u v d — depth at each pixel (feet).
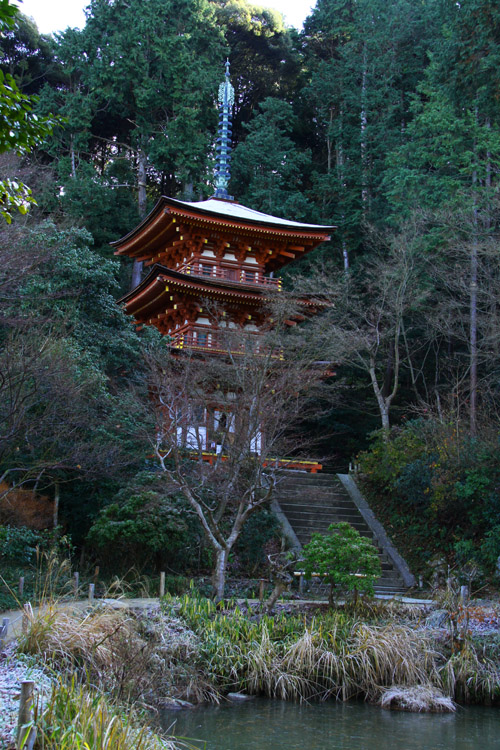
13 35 145.18
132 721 26.86
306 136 169.27
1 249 57.67
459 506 71.92
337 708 39.47
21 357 49.85
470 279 91.56
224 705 38.75
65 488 69.56
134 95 136.46
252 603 52.24
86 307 75.77
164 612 44.93
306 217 135.64
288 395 65.77
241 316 91.71
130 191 150.41
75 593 43.60
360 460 87.97
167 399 65.21
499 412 87.30
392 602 50.39
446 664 43.01
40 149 133.28
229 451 58.95
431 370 121.39
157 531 57.77
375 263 105.91
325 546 49.83
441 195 99.04
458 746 33.78
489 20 75.82
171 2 140.97
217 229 93.20
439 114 95.55
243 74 171.53
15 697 25.49
